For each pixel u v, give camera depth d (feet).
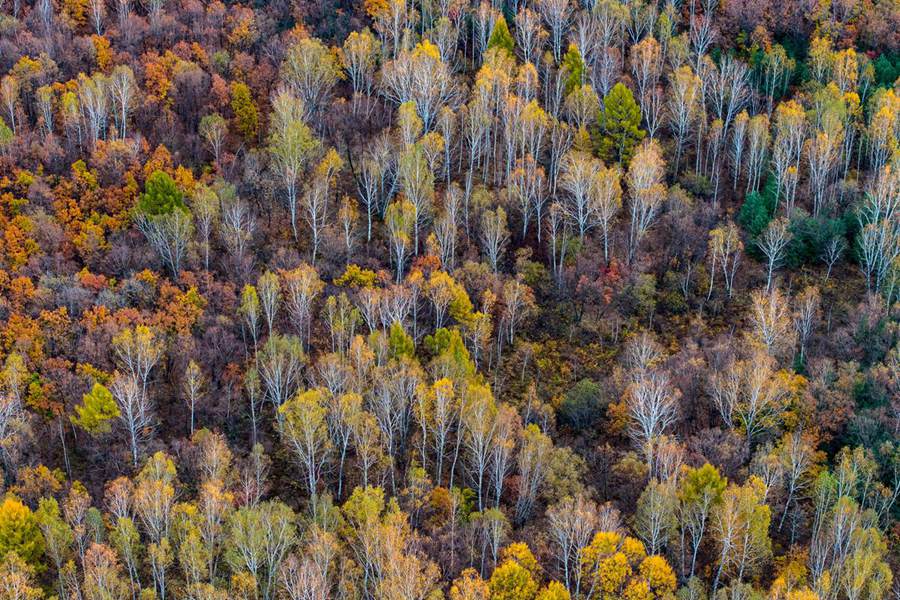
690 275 386.32
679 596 256.11
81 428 311.06
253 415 317.63
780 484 288.92
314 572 246.88
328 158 414.21
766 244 391.65
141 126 449.89
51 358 326.65
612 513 270.46
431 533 277.03
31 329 329.72
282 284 364.38
